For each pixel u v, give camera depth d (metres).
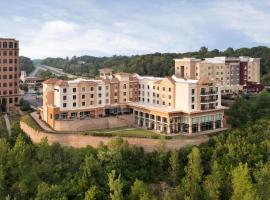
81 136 125.25
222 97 181.75
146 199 84.44
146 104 153.62
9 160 103.00
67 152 114.88
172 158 106.19
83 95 145.62
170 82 143.25
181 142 120.69
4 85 191.00
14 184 95.38
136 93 162.38
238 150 108.81
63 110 139.50
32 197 92.62
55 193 88.56
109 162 105.00
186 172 103.12
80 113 144.50
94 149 115.69
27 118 152.38
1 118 172.38
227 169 100.19
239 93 196.38
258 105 156.12
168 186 104.50
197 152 103.06
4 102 191.62
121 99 157.62
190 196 88.69
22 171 100.31
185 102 136.75
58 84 140.88
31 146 119.62
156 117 139.25
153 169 108.75
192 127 133.88
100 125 140.88
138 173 104.94
